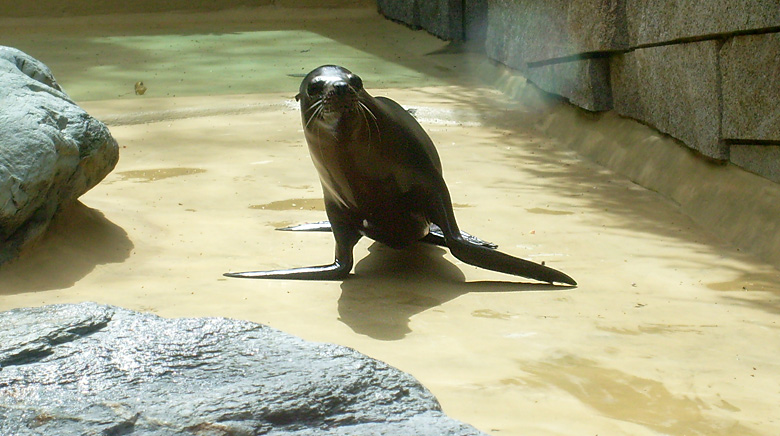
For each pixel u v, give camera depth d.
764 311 12.85
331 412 8.05
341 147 13.07
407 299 13.21
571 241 16.39
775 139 16.30
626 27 22.38
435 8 41.75
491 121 27.84
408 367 10.38
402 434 7.66
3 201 13.65
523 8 29.72
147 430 7.63
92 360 8.97
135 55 38.03
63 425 7.68
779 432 8.93
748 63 16.81
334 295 13.34
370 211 14.13
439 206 14.29
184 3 51.88
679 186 19.25
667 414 9.30
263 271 14.25
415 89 32.16
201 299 12.99
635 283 14.12
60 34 44.19
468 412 9.12
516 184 20.78
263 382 8.47
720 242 16.53
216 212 17.94
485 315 12.49
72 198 15.69
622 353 11.09
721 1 17.23
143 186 19.72
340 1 53.00
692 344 11.46
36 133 14.47
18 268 14.04
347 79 12.95
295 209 18.25
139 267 14.59
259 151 23.42
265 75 34.06
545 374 10.30
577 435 8.65
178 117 27.47
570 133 25.36
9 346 9.17
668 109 20.23
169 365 8.88
